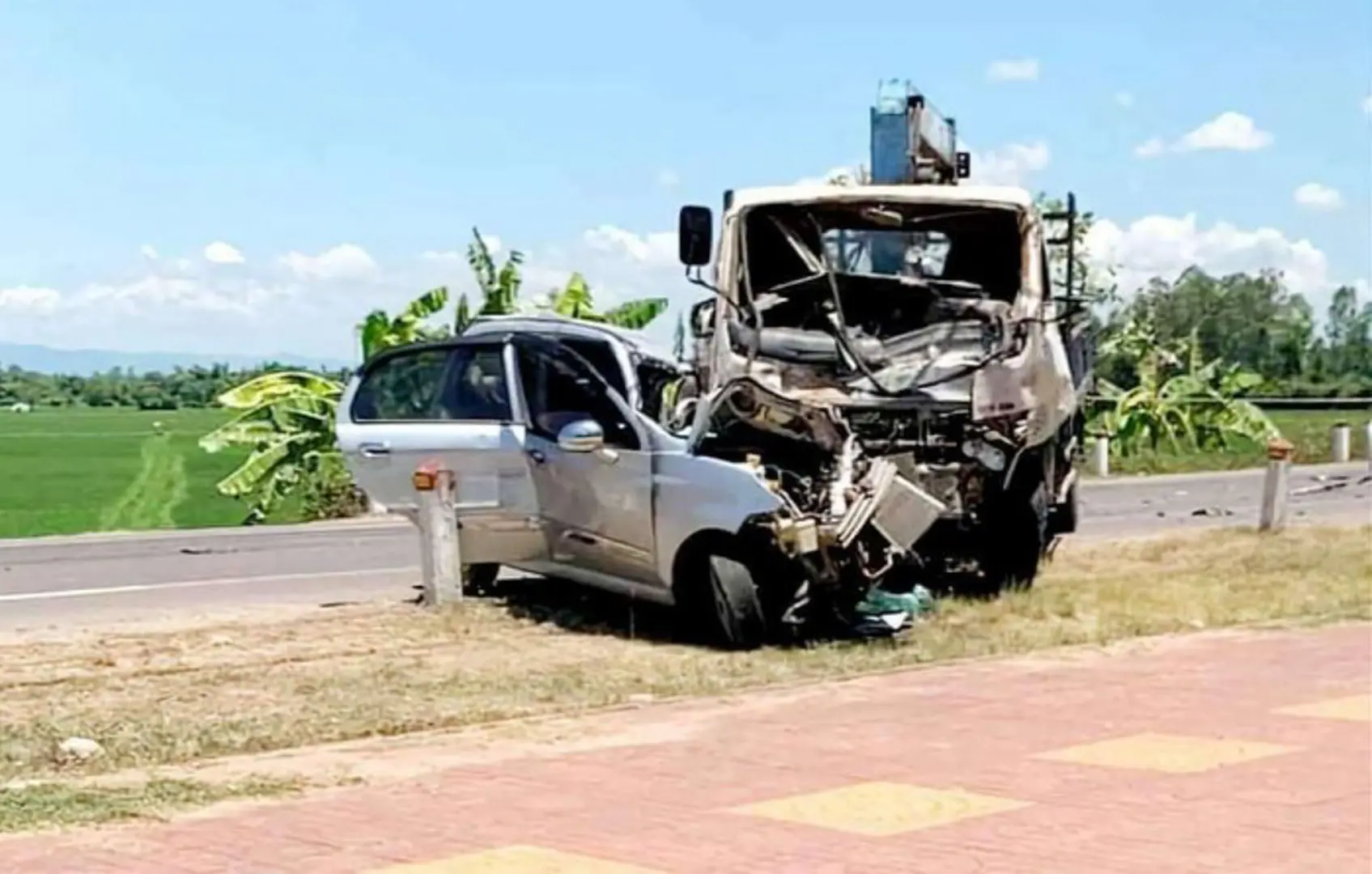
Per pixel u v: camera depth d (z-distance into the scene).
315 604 15.76
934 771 8.95
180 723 10.06
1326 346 73.12
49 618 14.89
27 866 7.08
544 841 7.55
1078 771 8.95
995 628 13.88
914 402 14.40
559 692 11.13
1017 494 15.17
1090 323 17.98
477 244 32.50
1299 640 13.59
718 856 7.32
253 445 30.58
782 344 14.55
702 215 14.92
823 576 12.94
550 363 14.23
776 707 10.76
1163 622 14.28
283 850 7.38
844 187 15.05
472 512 14.45
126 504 40.44
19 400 151.62
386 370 15.04
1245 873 7.07
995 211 14.91
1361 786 8.62
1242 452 42.31
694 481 13.03
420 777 8.81
